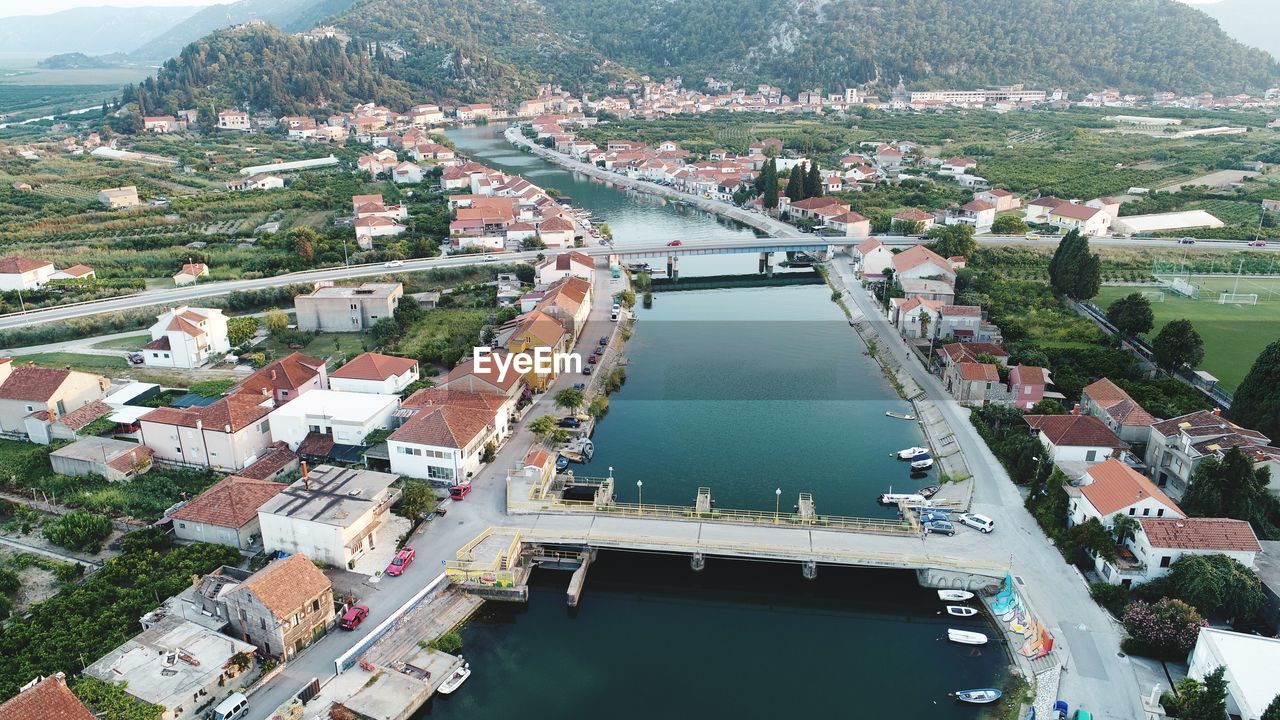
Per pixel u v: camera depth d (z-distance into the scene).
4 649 90.00
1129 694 84.94
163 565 104.56
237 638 92.50
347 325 197.25
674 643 99.06
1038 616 95.75
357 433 135.50
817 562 109.00
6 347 184.00
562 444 144.25
